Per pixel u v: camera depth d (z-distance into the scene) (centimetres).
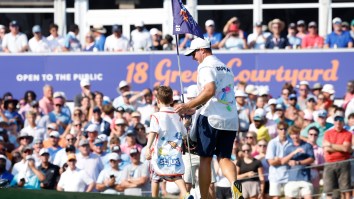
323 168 4147
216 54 5456
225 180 3934
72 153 4219
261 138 4528
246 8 6156
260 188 4153
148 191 4125
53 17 6197
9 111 4962
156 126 3294
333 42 5512
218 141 2856
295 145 4191
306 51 5447
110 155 4138
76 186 4169
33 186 4225
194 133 2878
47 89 5128
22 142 4531
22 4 6178
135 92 5131
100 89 5491
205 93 2758
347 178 4122
